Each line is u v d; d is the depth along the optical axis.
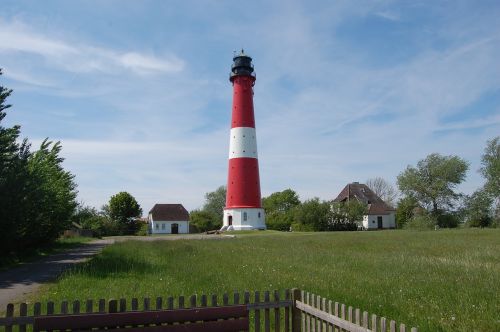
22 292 15.20
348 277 15.27
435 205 80.62
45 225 34.44
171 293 12.64
